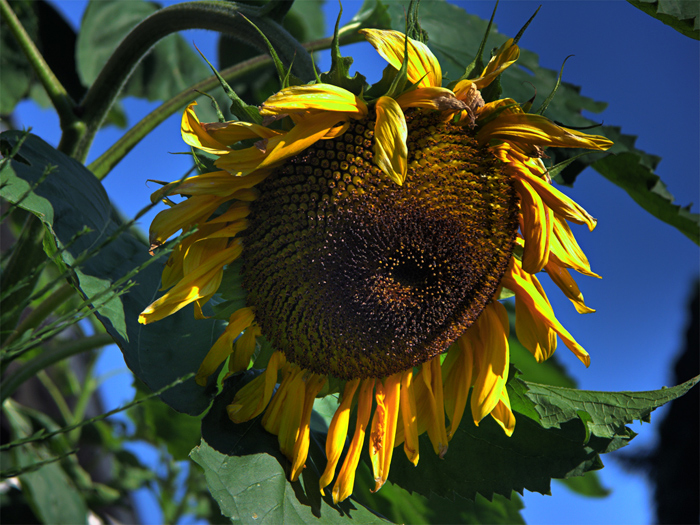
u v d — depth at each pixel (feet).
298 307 2.91
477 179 2.90
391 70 2.81
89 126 3.32
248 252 2.91
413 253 2.90
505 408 3.00
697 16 2.88
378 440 2.98
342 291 2.89
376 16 3.41
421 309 2.93
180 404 2.88
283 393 2.98
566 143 2.86
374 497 3.43
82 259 2.60
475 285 2.96
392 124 2.77
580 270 2.93
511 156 2.93
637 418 2.99
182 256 2.88
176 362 2.93
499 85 2.87
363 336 2.93
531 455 3.07
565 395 3.05
